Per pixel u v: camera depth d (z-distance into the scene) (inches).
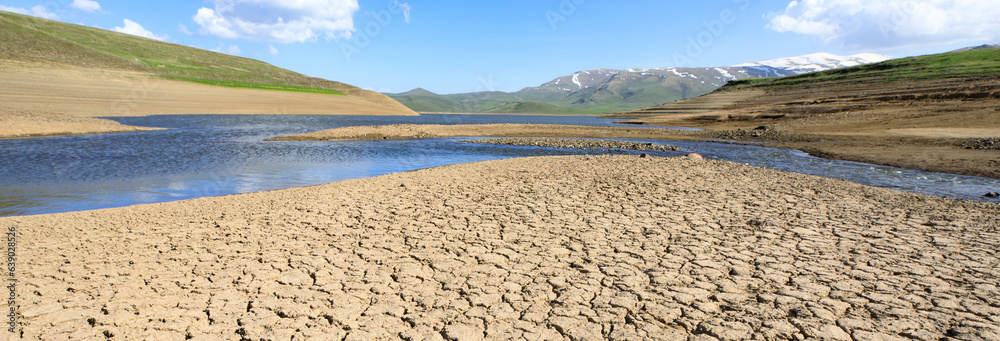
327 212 343.6
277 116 2915.8
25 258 242.7
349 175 634.2
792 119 1785.2
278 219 323.6
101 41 4574.3
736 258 233.5
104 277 213.3
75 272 220.4
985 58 2760.8
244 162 755.4
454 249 252.5
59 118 1370.6
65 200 459.2
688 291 193.0
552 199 382.3
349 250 251.8
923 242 259.4
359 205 366.9
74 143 1007.0
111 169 660.7
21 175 600.7
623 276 210.8
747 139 1269.7
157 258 240.4
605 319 169.3
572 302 184.1
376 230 291.7
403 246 258.7
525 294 192.4
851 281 201.8
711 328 160.7
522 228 293.7
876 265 221.6
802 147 1016.2
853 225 297.9
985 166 640.4
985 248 247.6
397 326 165.5
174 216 341.7
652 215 325.7
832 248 248.7
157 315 174.7
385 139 1283.2
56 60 3472.0
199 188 528.1
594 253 243.6
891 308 174.6
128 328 164.2
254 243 265.9
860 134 1172.5
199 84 3929.6
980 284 196.4
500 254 244.1
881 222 306.0
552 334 158.9
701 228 290.7
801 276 208.1
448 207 356.5
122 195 485.4
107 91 2851.9
